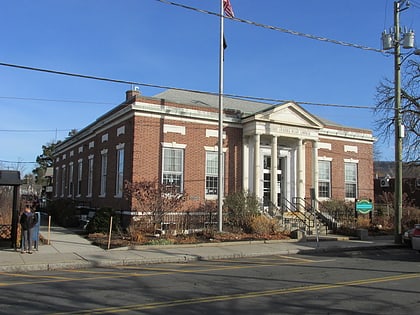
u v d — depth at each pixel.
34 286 9.66
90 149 30.14
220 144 19.92
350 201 28.25
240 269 12.52
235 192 22.62
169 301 8.07
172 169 22.59
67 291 9.05
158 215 19.64
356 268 12.79
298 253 17.19
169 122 22.62
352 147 29.80
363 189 29.98
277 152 26.05
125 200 22.06
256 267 12.97
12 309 7.43
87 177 30.56
